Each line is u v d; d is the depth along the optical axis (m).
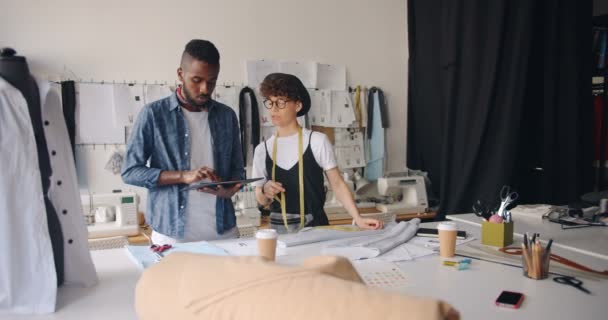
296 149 2.07
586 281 1.36
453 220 2.22
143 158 1.85
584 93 3.28
